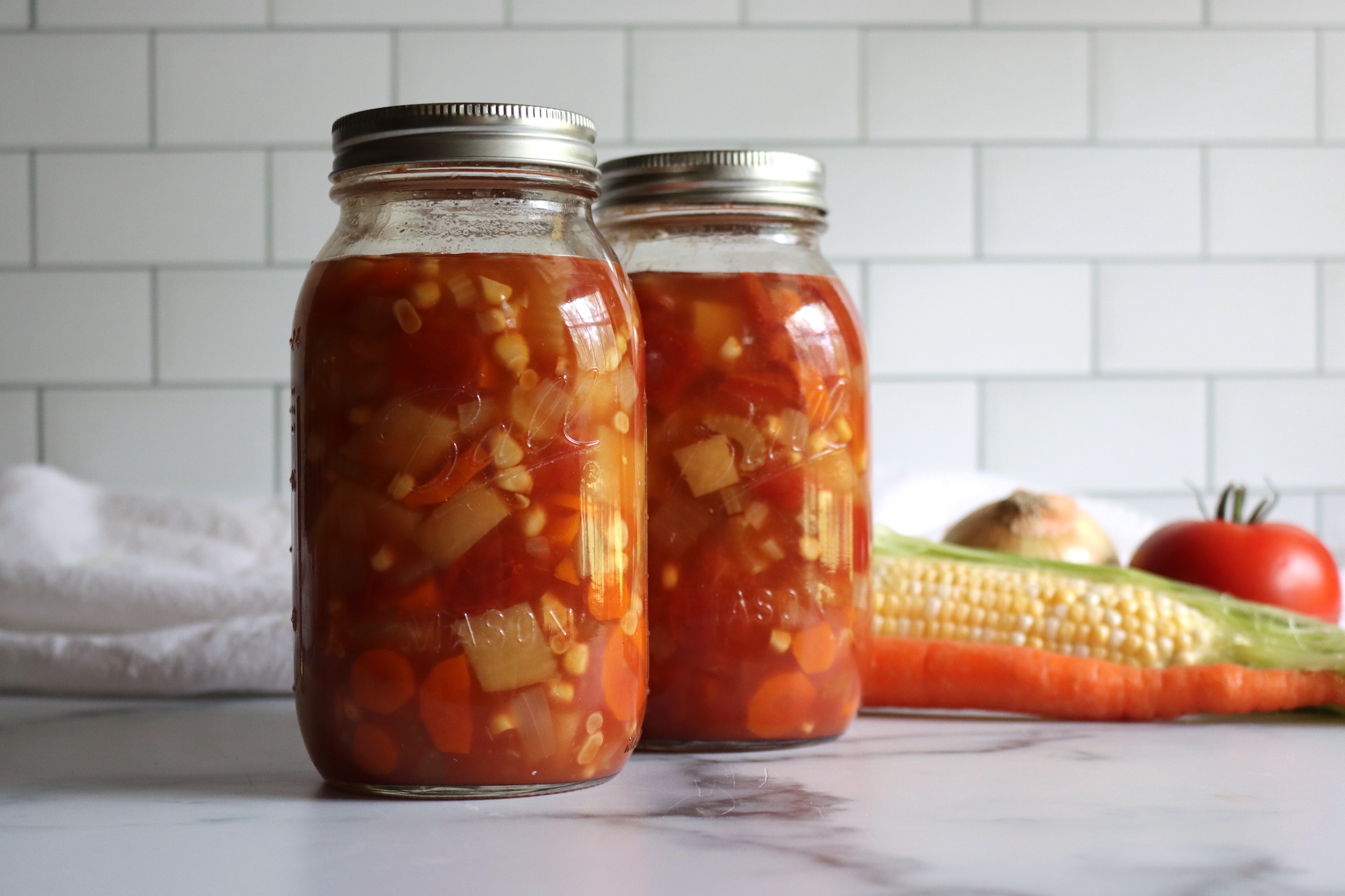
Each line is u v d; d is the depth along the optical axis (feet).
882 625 2.43
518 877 1.40
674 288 2.01
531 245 1.74
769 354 1.99
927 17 4.79
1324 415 4.92
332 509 1.71
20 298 4.72
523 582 1.68
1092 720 2.36
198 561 3.93
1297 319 4.91
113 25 4.70
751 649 1.99
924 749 2.09
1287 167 4.88
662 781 1.85
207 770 1.97
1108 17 4.82
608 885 1.37
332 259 1.77
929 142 4.82
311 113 4.74
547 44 4.75
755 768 1.95
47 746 2.18
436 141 1.69
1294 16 4.84
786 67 4.78
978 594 2.42
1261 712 2.40
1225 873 1.41
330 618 1.72
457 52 4.74
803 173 2.07
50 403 4.74
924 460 4.87
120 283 4.74
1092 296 4.87
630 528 1.80
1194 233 4.87
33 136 4.71
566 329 1.70
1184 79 4.84
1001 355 4.86
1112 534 4.08
